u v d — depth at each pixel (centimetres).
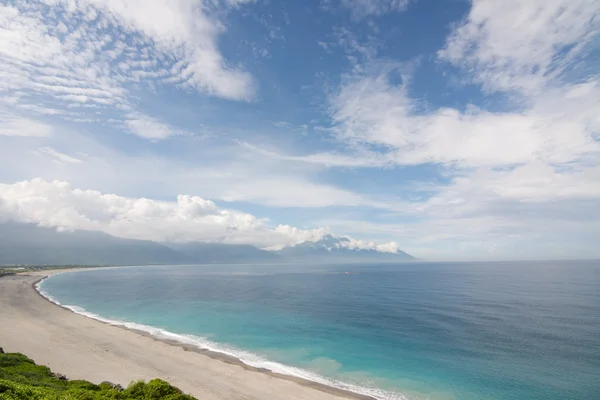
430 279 17662
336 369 3822
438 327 5866
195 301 9306
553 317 6544
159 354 4134
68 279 18925
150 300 9538
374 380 3503
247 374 3544
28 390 1869
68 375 3225
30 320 5931
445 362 4053
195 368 3669
